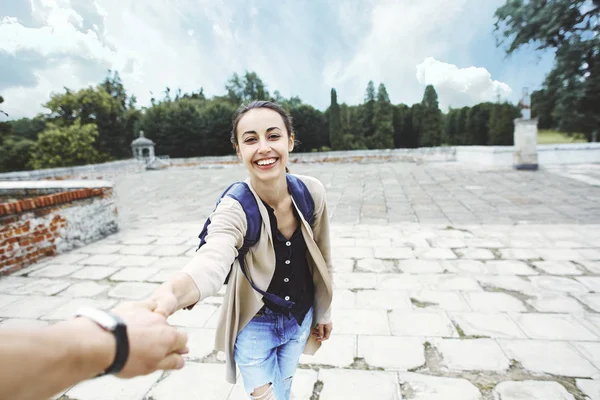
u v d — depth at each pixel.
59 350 0.47
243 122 1.28
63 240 5.32
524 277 3.94
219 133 40.50
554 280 3.83
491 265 4.32
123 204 10.02
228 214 1.23
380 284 3.91
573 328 2.93
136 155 25.77
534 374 2.42
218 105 42.75
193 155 41.12
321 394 2.31
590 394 2.22
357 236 5.84
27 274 4.46
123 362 0.55
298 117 42.97
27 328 0.47
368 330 3.01
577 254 4.56
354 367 2.55
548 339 2.79
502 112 42.78
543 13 11.78
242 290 1.37
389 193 9.98
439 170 14.64
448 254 4.78
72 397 2.35
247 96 47.66
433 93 44.28
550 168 13.05
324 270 1.48
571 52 12.02
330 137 42.78
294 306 1.47
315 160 23.11
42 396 0.47
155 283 4.17
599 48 11.49
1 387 0.42
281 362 1.56
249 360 1.44
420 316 3.21
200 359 2.72
